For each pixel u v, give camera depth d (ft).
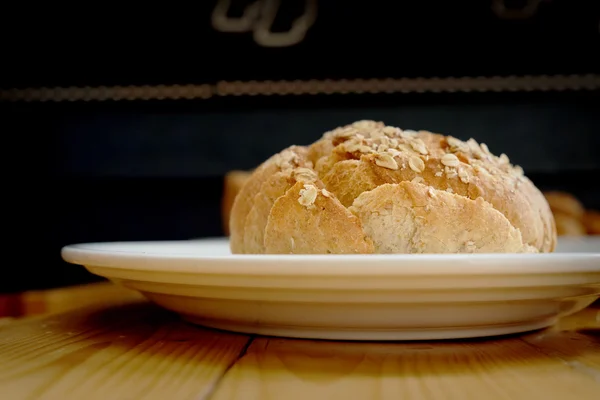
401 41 5.28
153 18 5.40
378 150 1.00
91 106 5.62
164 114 5.61
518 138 5.37
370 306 0.82
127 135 5.63
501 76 5.26
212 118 5.59
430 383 0.71
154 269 0.84
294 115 5.56
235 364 0.78
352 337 0.87
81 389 0.69
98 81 5.50
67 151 5.65
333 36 5.33
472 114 5.41
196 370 0.76
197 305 0.91
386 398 0.67
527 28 5.16
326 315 0.84
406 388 0.70
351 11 5.31
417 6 5.24
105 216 5.72
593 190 5.47
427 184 0.97
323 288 0.78
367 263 0.75
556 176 5.49
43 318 1.11
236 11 5.40
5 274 5.58
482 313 0.85
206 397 0.67
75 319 1.10
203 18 5.39
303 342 0.88
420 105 5.45
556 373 0.75
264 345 0.87
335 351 0.84
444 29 5.23
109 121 5.63
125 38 5.43
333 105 5.52
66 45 5.46
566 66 5.20
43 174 5.64
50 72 5.50
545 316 0.93
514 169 1.11
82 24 5.43
